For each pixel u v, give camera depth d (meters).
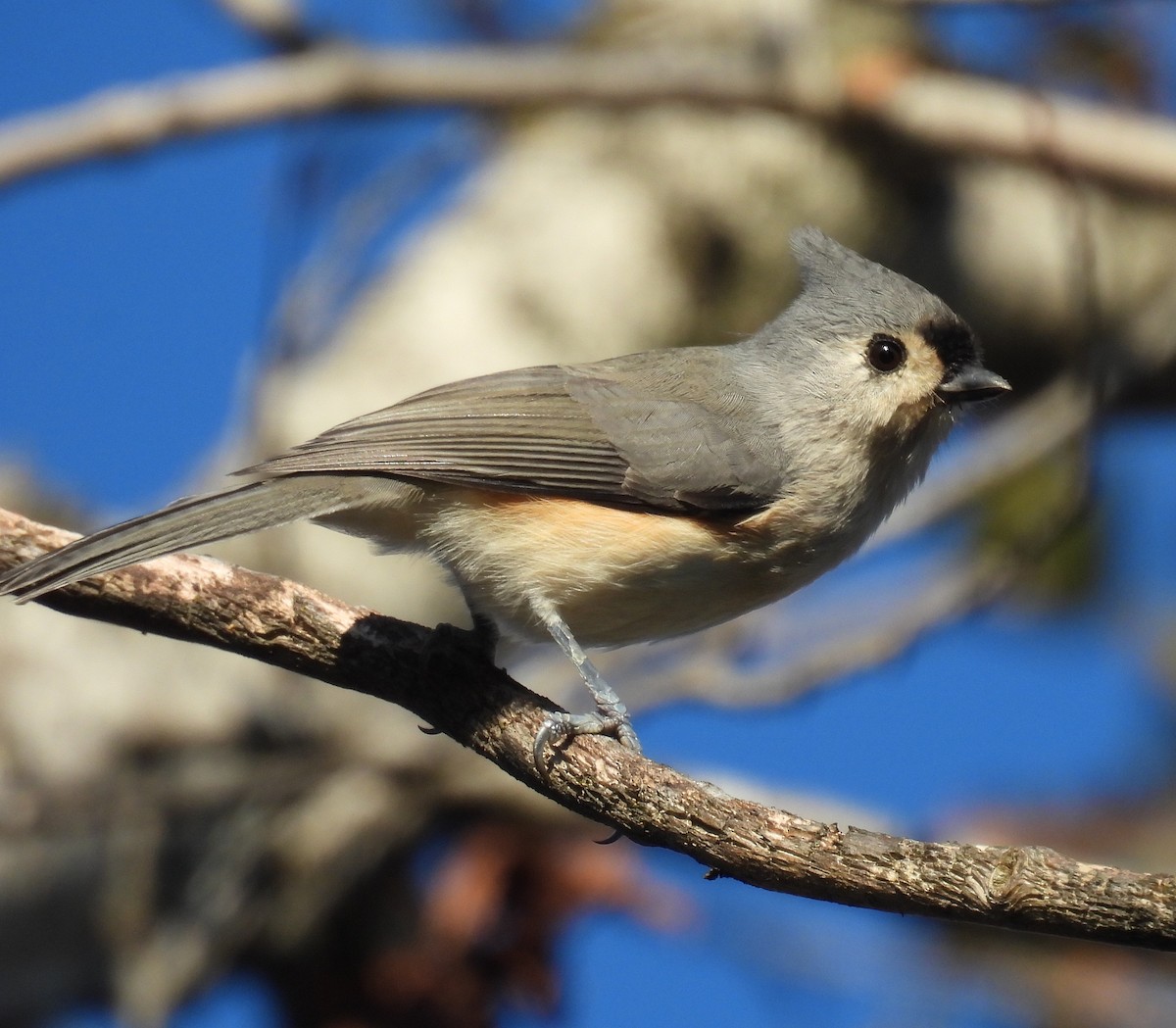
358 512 8.79
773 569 9.10
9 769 11.14
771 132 14.96
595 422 8.95
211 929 11.32
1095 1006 11.42
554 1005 11.33
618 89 11.60
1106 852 11.77
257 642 7.96
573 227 14.64
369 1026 11.53
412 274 14.55
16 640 11.54
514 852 11.43
